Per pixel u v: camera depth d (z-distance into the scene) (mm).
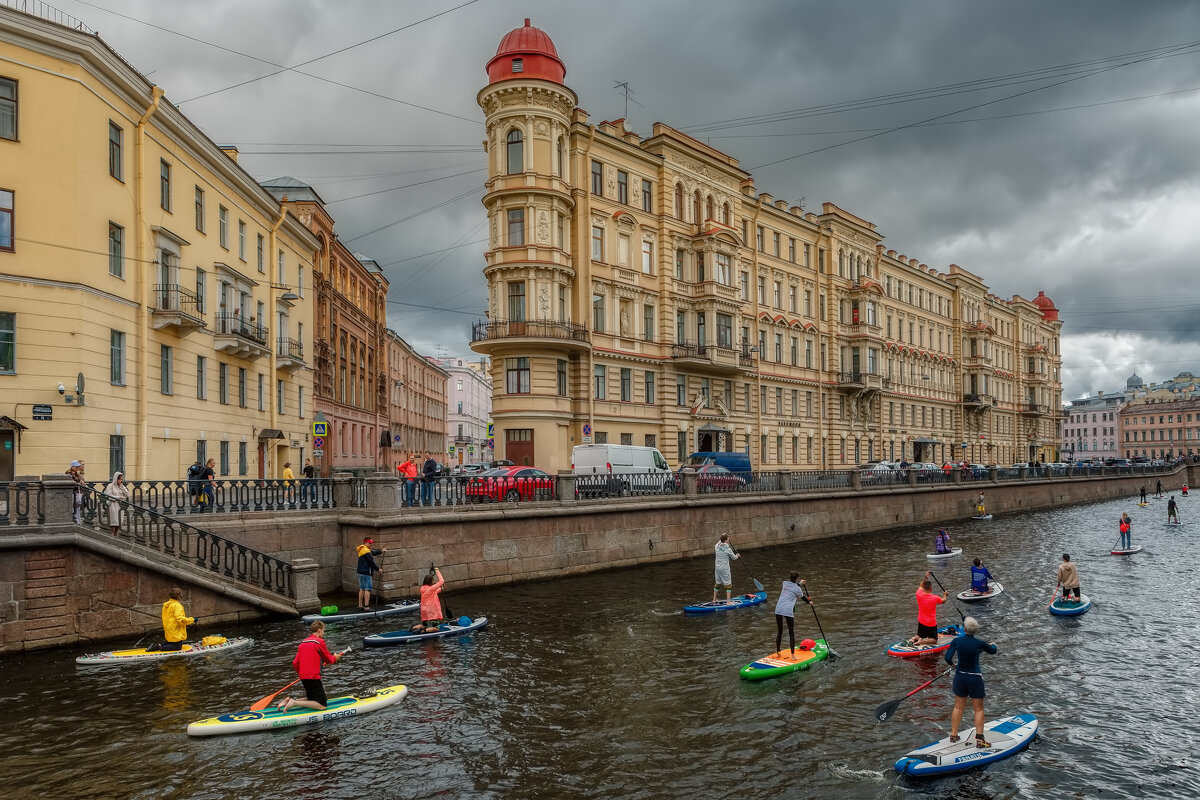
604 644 17672
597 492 28031
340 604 20703
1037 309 103812
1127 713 13703
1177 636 18969
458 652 16875
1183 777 11164
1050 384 105938
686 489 31219
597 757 11641
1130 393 159875
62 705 13305
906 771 11086
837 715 13391
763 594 22625
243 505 20672
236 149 37094
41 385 22516
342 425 52406
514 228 39125
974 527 45406
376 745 11984
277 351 39125
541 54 39281
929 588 17703
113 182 25109
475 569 23375
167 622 16328
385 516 21266
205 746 11828
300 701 13008
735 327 49688
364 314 59094
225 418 32969
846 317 64125
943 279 81688
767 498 35062
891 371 69875
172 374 28391
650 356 45344
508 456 39031
